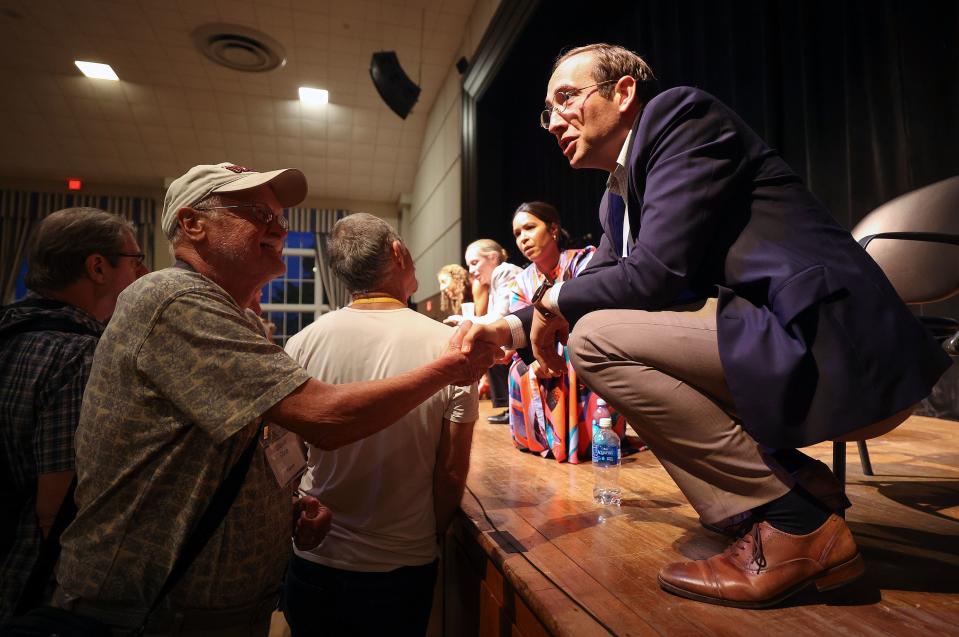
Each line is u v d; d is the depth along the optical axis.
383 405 0.87
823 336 0.75
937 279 1.44
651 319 0.88
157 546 0.83
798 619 0.76
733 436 0.82
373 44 6.85
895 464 1.67
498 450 2.09
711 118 0.90
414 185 10.05
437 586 1.53
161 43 6.75
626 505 1.34
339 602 1.15
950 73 2.19
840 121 2.69
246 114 8.25
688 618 0.78
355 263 1.21
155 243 9.86
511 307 2.14
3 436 1.09
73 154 8.88
